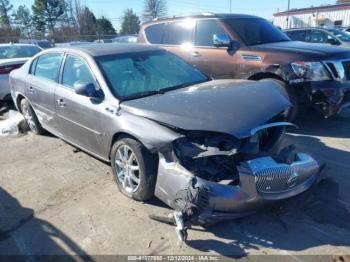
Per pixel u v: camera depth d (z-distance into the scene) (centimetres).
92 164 459
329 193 354
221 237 302
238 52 585
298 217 323
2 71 713
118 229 320
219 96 338
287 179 296
